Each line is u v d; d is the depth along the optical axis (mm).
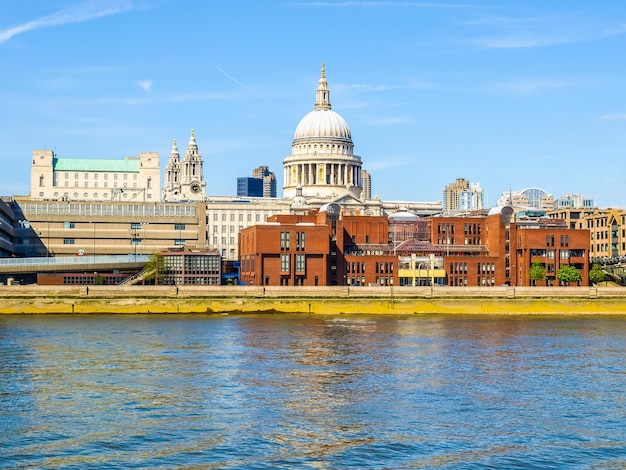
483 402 78250
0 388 83625
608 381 89750
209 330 143875
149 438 64875
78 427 68000
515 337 134250
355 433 66812
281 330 144750
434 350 115375
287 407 75750
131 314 189375
